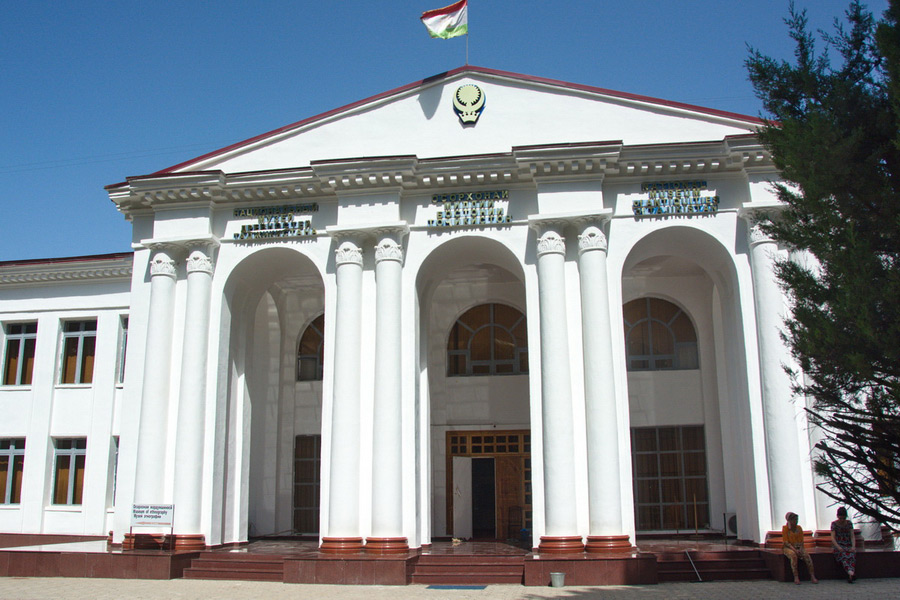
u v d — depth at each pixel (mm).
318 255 19031
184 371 18625
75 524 22922
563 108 19266
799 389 9078
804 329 8688
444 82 19859
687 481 22422
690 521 22125
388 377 17594
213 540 18344
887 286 8008
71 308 24469
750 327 17391
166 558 16578
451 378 23859
